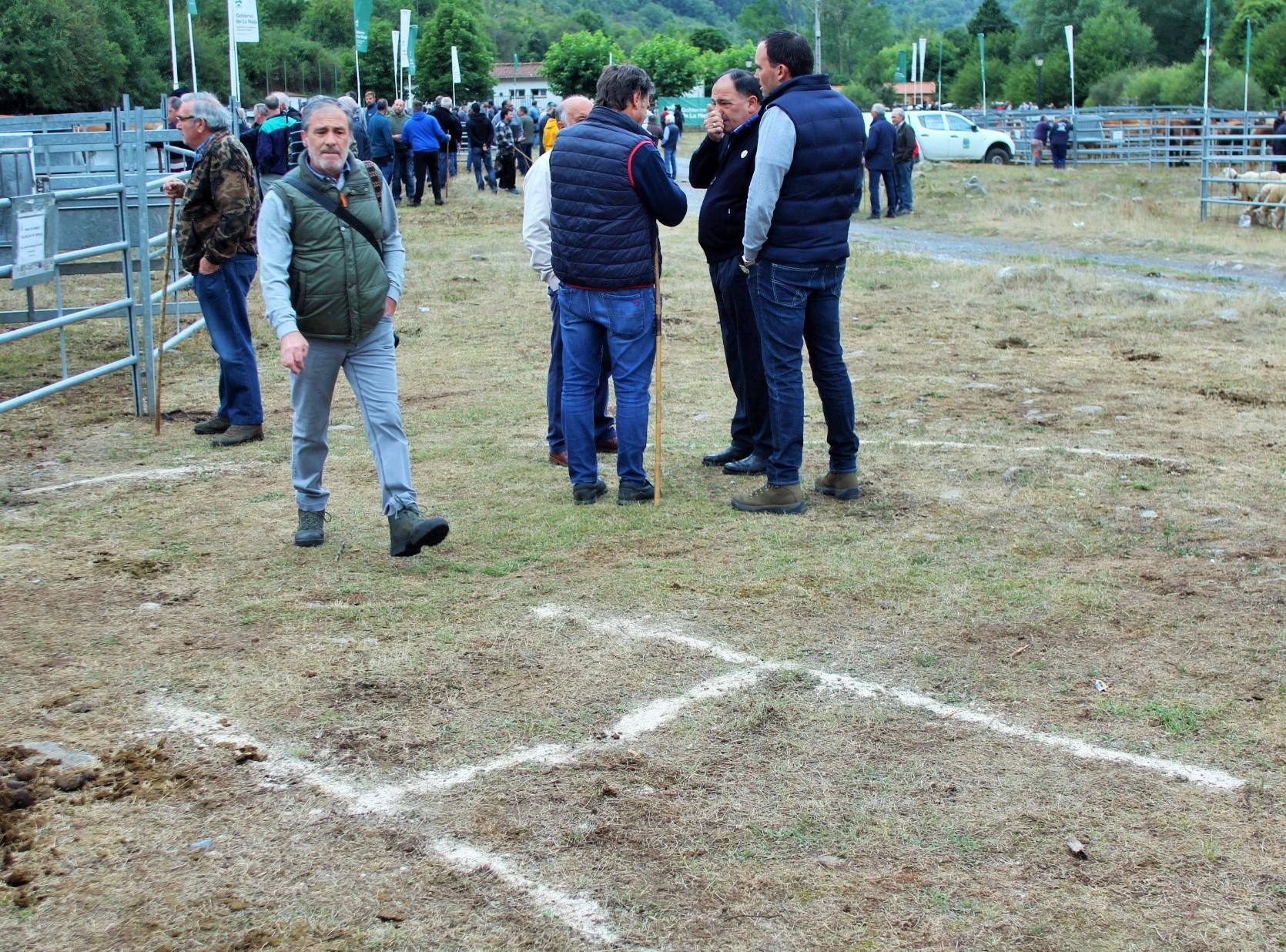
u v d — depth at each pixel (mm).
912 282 14242
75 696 4102
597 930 2906
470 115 28594
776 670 4270
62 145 11594
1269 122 34250
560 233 5969
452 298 13586
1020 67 84688
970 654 4395
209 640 4566
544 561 5395
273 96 18078
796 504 6027
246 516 6129
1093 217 20984
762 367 6531
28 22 54656
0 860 3170
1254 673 4219
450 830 3311
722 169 6418
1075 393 8695
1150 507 6070
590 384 6184
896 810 3406
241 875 3117
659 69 86312
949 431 7668
